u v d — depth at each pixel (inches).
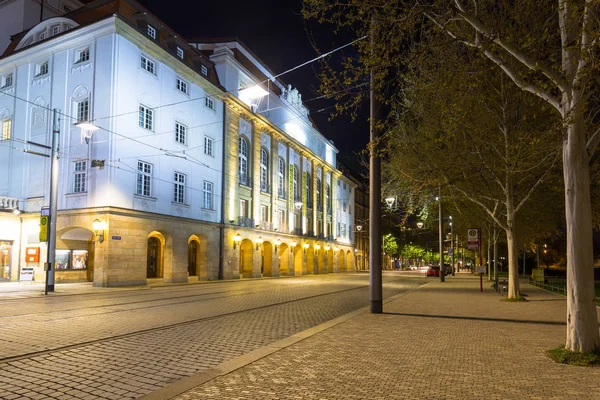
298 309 601.9
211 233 1407.5
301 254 2094.0
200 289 989.2
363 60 364.2
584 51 278.7
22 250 1157.1
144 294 829.8
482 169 746.2
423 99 552.1
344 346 327.6
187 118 1321.4
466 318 496.4
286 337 379.2
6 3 1469.0
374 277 544.4
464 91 460.4
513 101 666.2
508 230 759.7
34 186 1170.6
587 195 304.0
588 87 301.7
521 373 252.7
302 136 2180.1
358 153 563.2
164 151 1221.7
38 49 1194.6
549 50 338.0
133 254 1087.0
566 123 293.7
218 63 1519.4
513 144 654.5
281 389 220.7
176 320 476.4
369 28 366.9
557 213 1049.5
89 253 1176.8
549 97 321.7
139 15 1190.9
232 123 1537.9
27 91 1221.1
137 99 1135.6
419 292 951.0
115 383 236.7
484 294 888.9
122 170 1080.2
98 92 1080.2
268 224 1764.3
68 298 730.2
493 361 281.4
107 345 336.2
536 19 400.5
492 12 433.1
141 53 1162.6
